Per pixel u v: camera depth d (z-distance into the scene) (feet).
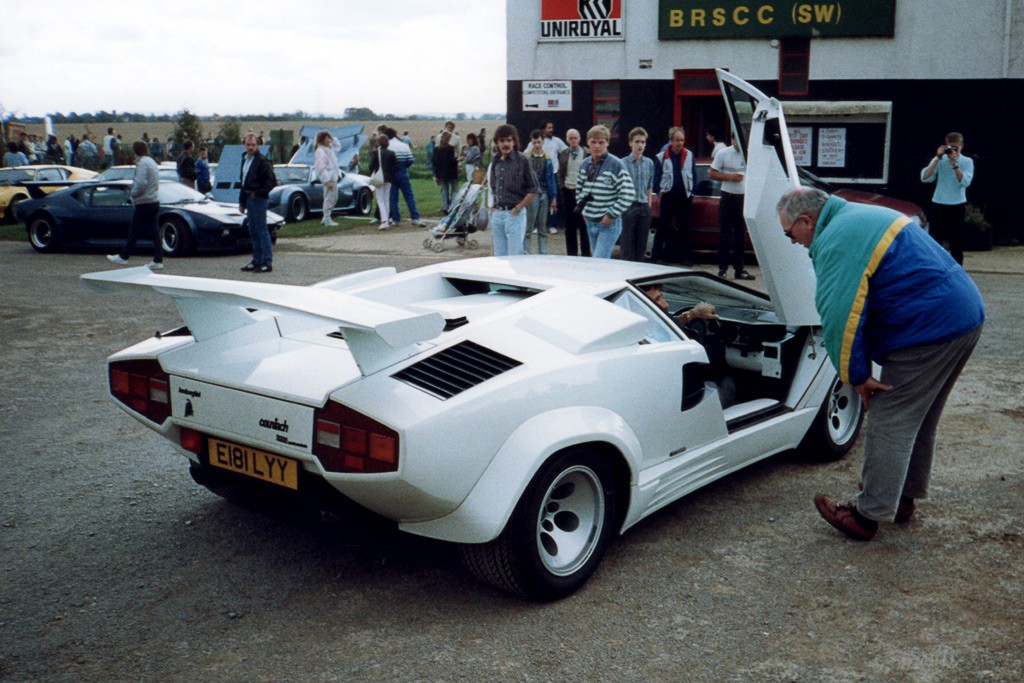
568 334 11.50
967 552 12.30
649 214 30.94
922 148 46.44
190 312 11.71
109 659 9.74
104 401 19.71
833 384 15.64
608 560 12.17
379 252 42.83
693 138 50.49
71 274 37.68
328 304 9.68
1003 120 45.19
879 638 10.11
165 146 130.11
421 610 10.84
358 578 11.68
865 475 12.44
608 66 50.19
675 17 48.49
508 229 29.73
